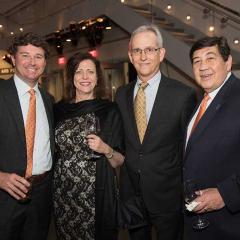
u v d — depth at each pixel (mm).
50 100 2547
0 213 2207
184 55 6246
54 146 2436
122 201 2504
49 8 10789
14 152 2195
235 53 6035
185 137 2154
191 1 7070
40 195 2324
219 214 1854
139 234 2578
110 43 9398
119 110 2555
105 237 2398
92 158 2373
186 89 2443
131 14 7426
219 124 1838
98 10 8484
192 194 1834
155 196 2389
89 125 2412
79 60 2471
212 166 1841
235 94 1867
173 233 2434
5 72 11859
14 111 2219
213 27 6555
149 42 2424
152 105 2475
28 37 2244
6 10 12047
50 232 3393
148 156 2389
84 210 2389
